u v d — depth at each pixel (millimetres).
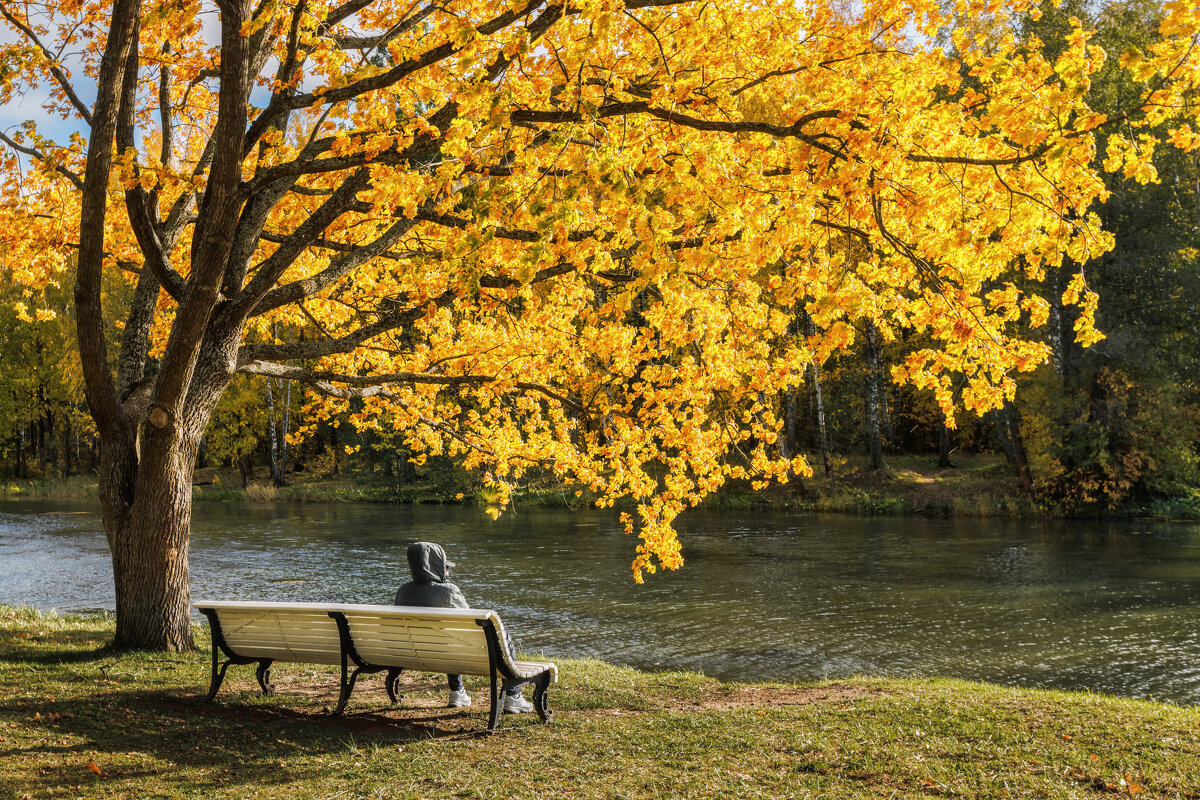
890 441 42969
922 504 31656
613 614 14141
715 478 7785
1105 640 12148
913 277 5266
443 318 9492
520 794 4293
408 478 41562
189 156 10211
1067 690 9617
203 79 9211
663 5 5430
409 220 8031
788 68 5461
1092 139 4359
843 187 4664
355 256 8062
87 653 7766
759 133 5699
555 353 9008
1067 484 30078
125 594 8086
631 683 7879
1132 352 27484
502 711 6113
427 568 6121
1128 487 28781
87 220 7109
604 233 5371
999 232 4980
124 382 8820
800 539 24078
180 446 8086
